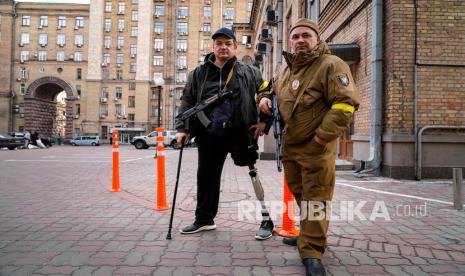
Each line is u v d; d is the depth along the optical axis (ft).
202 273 9.03
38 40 191.93
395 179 24.63
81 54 191.52
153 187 22.53
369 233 12.31
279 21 69.41
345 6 33.55
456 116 25.14
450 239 11.65
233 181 24.52
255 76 12.01
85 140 163.73
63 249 10.79
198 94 12.17
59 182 25.09
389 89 25.31
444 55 25.20
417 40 25.09
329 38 38.81
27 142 107.65
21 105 190.49
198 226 12.45
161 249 10.78
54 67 191.31
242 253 10.44
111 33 187.62
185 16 190.19
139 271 9.15
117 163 21.26
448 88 25.14
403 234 12.19
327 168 9.22
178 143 12.30
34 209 16.22
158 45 189.47
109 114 186.09
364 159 29.19
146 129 183.83
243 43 163.63
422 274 9.00
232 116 11.70
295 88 9.51
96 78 185.16
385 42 26.12
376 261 9.85
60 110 213.87
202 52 189.47
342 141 35.29
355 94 8.62
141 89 184.44
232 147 12.21
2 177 28.17
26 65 191.42
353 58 30.48
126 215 15.01
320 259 8.96
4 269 9.25
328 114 8.66
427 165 24.93
